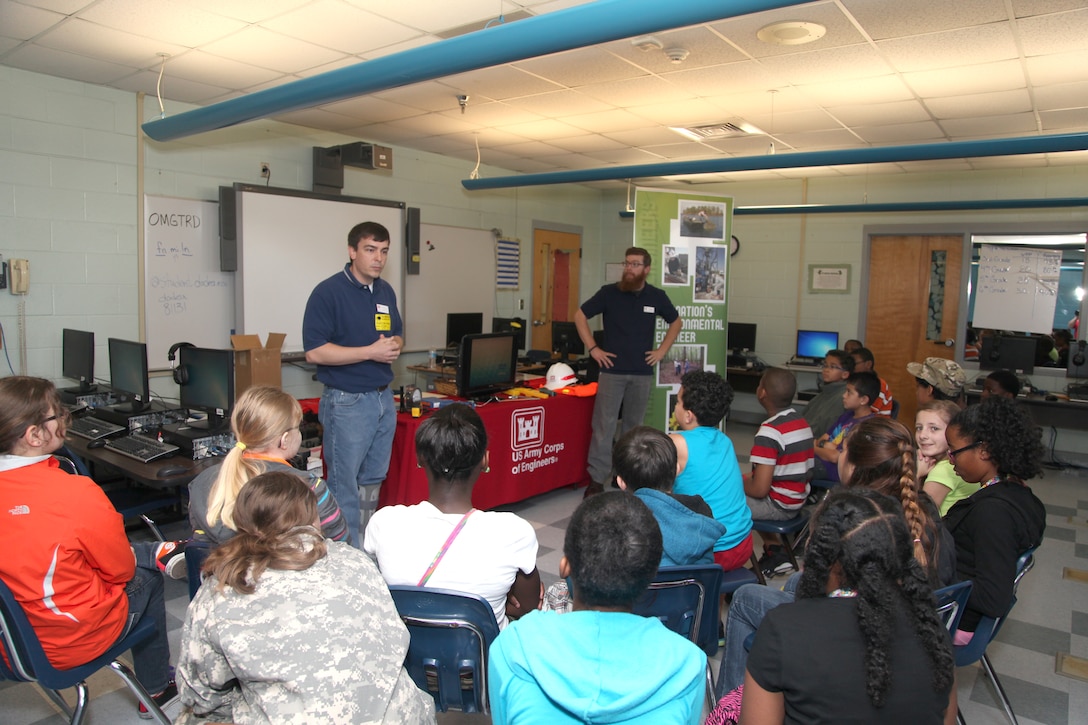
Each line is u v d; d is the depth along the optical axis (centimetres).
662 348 454
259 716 118
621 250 912
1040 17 305
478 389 415
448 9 318
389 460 335
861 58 367
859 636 108
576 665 100
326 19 331
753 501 300
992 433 196
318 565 131
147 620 201
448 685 160
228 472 179
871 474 183
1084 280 637
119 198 457
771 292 799
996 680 223
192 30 346
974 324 695
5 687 232
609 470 451
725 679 196
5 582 162
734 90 435
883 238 735
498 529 165
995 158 600
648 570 108
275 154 547
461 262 719
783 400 295
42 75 416
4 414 168
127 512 304
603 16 199
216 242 511
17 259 411
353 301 305
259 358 452
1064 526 451
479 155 661
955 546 193
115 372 371
